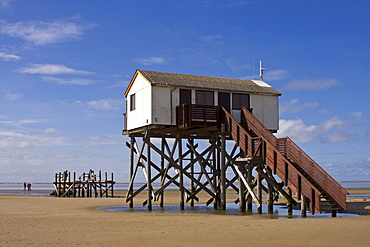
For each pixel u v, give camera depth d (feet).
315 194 75.41
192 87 99.50
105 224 70.03
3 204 127.03
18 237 56.39
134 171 108.37
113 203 132.98
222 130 97.25
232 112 103.55
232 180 111.24
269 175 91.30
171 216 84.58
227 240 52.39
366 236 54.44
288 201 88.84
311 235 55.47
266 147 86.43
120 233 59.21
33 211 100.22
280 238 53.42
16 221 75.87
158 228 64.23
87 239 54.08
